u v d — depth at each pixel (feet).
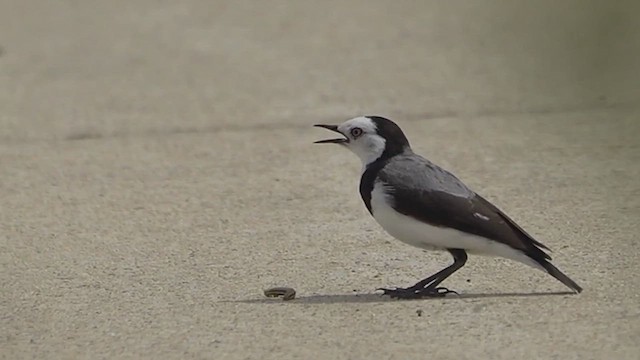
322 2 96.48
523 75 71.00
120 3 99.50
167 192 49.98
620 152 53.52
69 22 92.07
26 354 32.07
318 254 40.93
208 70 75.51
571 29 80.74
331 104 65.67
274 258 40.63
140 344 32.45
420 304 35.09
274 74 73.67
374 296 36.17
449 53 77.77
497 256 35.01
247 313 34.78
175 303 36.06
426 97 66.44
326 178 51.47
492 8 90.17
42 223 45.83
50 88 71.87
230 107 65.87
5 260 41.14
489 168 51.78
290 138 58.95
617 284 36.35
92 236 43.98
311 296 36.37
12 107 67.21
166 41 84.64
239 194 49.32
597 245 40.55
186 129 61.52
